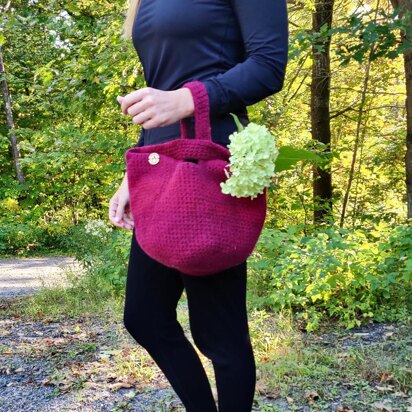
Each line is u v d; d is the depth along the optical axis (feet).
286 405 8.04
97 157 22.13
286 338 11.32
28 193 47.47
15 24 20.15
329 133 26.66
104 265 16.92
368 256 13.89
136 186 3.89
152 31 4.14
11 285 23.80
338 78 28.25
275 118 19.80
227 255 3.74
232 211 3.76
